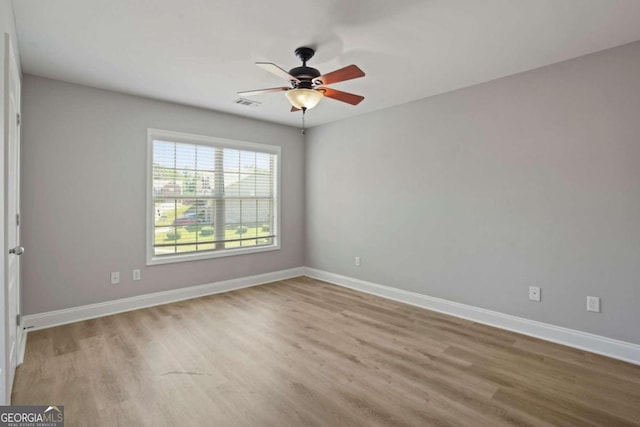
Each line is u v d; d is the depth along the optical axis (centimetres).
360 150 445
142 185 371
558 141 281
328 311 364
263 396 205
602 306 262
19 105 255
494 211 321
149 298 379
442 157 359
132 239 365
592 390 212
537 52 262
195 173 419
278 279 503
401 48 255
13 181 210
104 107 344
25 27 224
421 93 358
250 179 474
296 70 243
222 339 289
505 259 315
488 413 189
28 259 304
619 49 252
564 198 279
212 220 436
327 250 496
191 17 213
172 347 272
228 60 276
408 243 393
